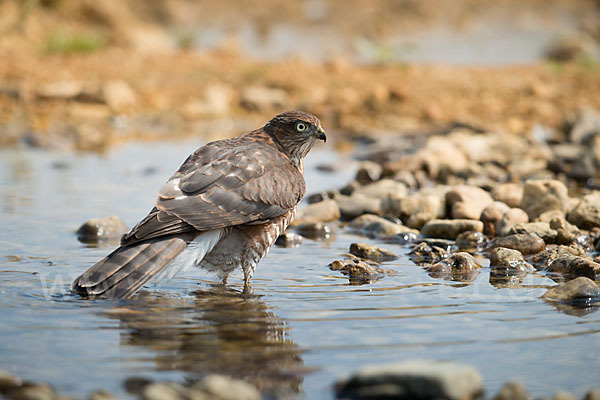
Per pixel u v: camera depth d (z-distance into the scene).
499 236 11.93
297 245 11.64
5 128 20.47
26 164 16.86
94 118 22.11
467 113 23.25
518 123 21.56
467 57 37.44
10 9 32.81
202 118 22.83
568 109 23.69
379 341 7.31
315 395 6.20
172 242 8.66
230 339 7.36
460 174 16.23
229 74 27.38
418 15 56.06
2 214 12.66
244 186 9.25
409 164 16.44
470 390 6.06
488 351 7.07
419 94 25.38
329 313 8.16
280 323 7.83
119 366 6.67
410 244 11.80
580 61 33.06
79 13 36.06
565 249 10.64
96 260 10.28
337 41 43.09
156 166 16.91
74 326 7.65
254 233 9.46
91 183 15.18
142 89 24.62
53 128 20.80
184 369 6.63
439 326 7.73
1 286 8.94
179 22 49.31
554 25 54.59
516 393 6.10
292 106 23.95
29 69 26.00
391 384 6.06
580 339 7.38
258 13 54.19
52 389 6.19
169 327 7.68
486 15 58.03
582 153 16.53
